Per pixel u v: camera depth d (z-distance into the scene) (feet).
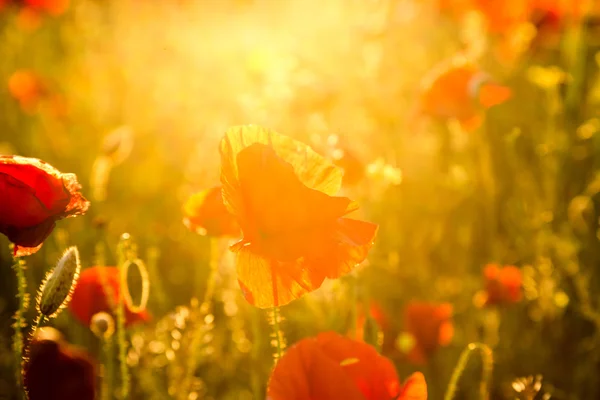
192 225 6.92
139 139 15.19
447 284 12.15
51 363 6.68
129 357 8.27
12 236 5.49
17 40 19.30
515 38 14.17
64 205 5.53
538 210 11.80
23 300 5.79
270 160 4.82
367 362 5.23
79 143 16.34
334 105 12.29
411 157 13.47
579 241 11.84
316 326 8.94
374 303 9.00
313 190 4.83
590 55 14.87
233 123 12.87
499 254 11.93
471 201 13.15
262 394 9.00
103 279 7.32
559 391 10.01
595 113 12.40
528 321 11.66
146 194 14.44
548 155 11.89
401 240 12.34
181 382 7.86
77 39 19.81
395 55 15.10
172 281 12.26
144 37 19.04
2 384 10.37
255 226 4.93
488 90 10.55
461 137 12.40
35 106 16.11
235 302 8.68
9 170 5.40
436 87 10.79
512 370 10.75
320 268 5.07
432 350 9.24
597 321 10.04
